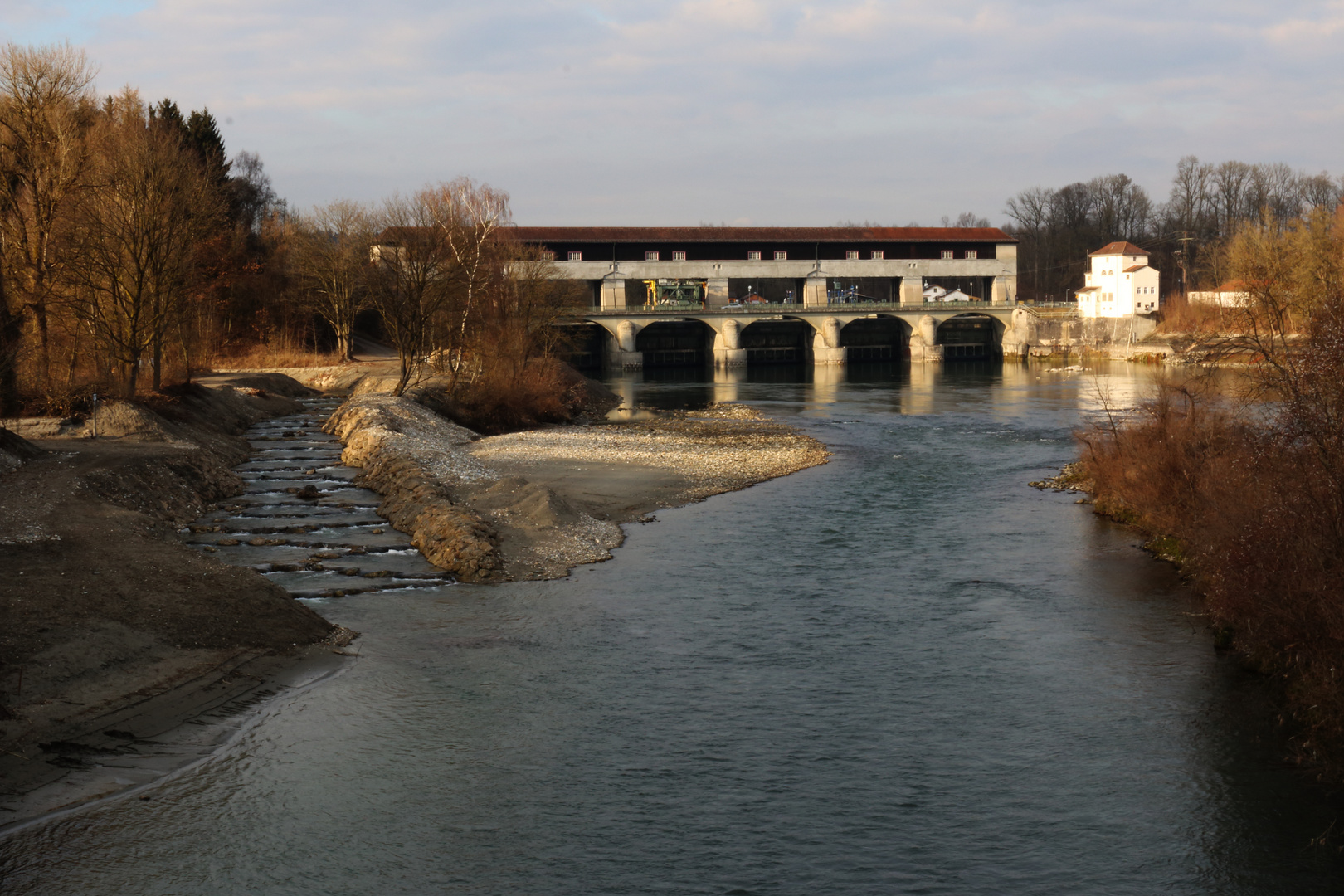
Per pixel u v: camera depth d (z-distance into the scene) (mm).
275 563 33875
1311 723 21688
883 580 33406
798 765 20484
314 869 16734
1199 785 19609
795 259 155500
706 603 30922
